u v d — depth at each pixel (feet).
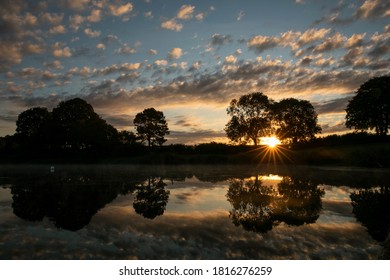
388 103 177.99
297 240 25.91
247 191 55.31
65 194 53.06
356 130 197.77
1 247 24.00
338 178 76.59
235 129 203.10
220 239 26.21
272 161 156.46
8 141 251.19
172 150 205.87
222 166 144.25
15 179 81.51
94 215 35.70
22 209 39.70
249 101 199.21
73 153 209.97
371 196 48.11
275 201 44.55
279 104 221.25
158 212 37.24
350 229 29.17
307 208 39.27
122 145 208.54
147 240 25.88
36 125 236.02
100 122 210.18
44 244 24.79
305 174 90.22
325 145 180.86
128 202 44.60
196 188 60.54
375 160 112.68
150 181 74.64
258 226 30.40
